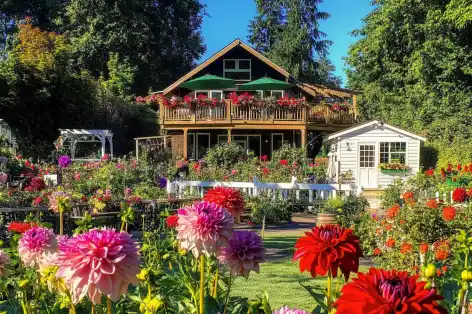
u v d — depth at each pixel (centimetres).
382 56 3112
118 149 3269
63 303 287
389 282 145
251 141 2742
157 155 2480
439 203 757
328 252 224
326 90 2797
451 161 2150
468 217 711
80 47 3869
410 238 697
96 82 3306
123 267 203
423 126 2628
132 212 451
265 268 745
